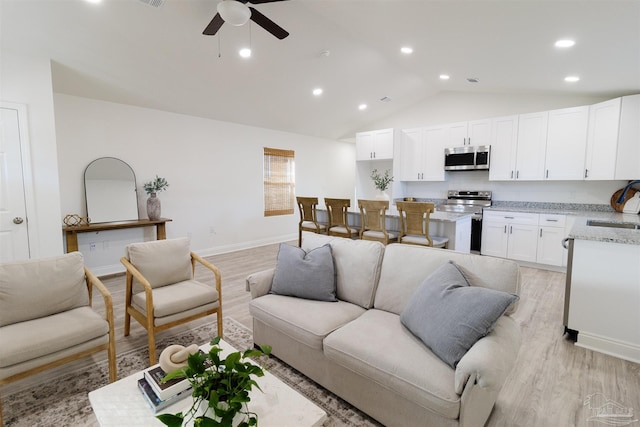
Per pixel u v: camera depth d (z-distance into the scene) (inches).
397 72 192.7
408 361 58.9
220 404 40.5
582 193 185.8
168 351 54.8
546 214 178.5
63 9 106.1
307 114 236.7
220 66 153.8
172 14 115.9
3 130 121.7
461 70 167.9
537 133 186.7
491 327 56.8
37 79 127.1
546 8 86.3
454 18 104.5
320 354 74.9
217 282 100.0
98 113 166.1
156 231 188.9
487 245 201.8
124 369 85.4
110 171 170.4
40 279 79.5
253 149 242.8
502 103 210.8
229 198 229.0
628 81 141.2
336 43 151.5
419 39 131.2
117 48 129.0
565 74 143.7
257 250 235.0
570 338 102.5
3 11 103.7
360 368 63.2
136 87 159.3
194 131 206.4
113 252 173.5
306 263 90.8
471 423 53.7
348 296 89.3
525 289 149.0
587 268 96.5
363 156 255.4
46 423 66.7
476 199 220.8
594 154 167.0
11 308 74.3
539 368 86.1
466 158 212.5
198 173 209.9
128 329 103.6
